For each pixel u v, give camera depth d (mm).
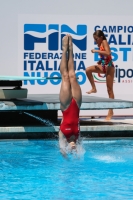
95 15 33281
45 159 21312
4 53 32875
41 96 30125
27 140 25266
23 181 17672
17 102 25328
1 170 19344
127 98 33625
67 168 19703
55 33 33156
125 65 33500
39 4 32938
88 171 19250
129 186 17062
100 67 29750
